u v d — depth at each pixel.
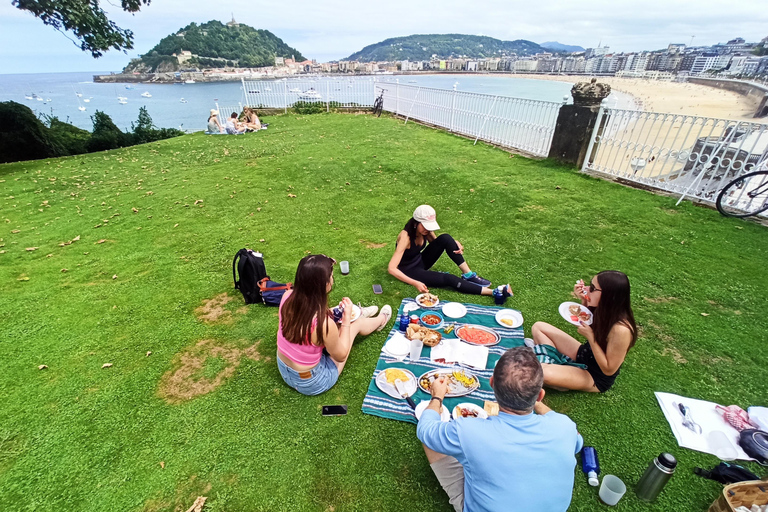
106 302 3.99
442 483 1.92
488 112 10.38
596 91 7.10
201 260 4.82
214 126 13.62
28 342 3.42
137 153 10.89
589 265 4.37
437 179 7.57
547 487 1.48
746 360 2.99
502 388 1.57
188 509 2.04
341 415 2.58
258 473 2.22
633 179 6.79
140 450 2.39
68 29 11.02
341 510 2.02
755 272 4.12
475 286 3.84
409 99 14.59
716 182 5.86
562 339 2.88
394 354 2.98
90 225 5.98
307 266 2.35
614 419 2.49
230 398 2.76
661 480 1.92
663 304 3.67
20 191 7.66
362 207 6.36
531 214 5.78
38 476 2.24
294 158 9.47
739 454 2.22
